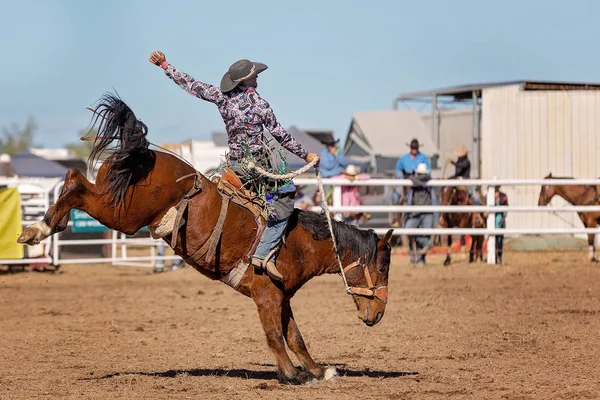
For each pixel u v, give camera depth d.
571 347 17.56
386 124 57.38
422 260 33.97
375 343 18.50
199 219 13.23
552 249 42.53
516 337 18.88
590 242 35.34
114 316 23.17
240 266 13.65
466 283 28.81
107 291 28.55
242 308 24.62
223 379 14.49
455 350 17.50
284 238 13.71
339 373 15.09
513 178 49.62
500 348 17.61
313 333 19.92
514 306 23.67
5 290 28.66
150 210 12.95
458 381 14.22
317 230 14.09
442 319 21.64
